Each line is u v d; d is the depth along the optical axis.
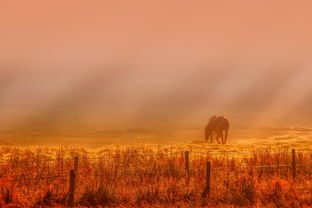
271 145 76.06
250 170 39.72
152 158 43.69
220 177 36.75
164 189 32.25
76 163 36.19
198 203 30.28
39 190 31.66
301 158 44.06
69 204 29.48
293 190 32.78
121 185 33.84
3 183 31.38
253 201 30.89
